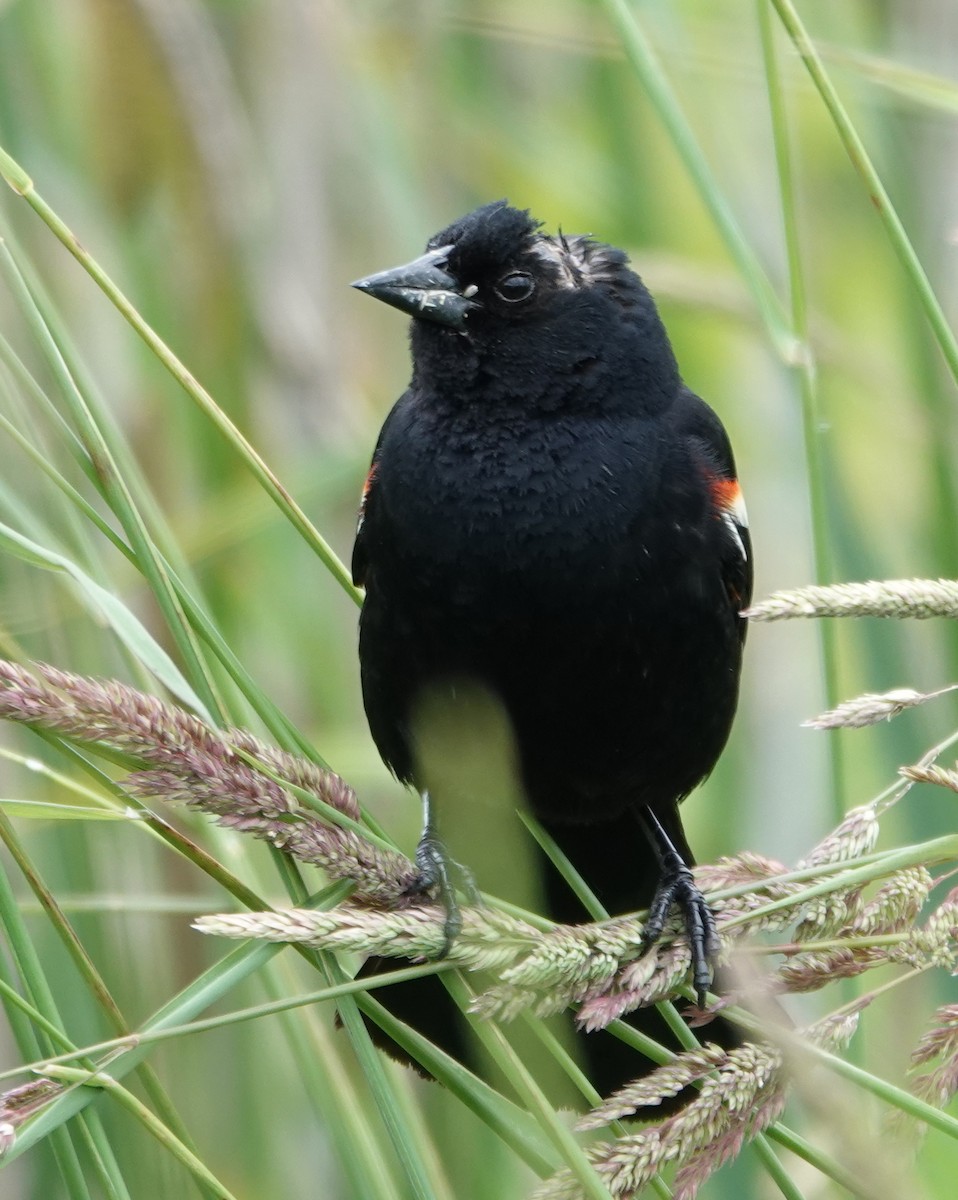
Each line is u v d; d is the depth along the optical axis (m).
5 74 9.63
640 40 6.82
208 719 5.71
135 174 9.91
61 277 9.98
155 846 8.53
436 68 11.32
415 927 5.22
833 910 5.61
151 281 10.12
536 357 7.92
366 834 5.75
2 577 7.39
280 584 10.23
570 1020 6.43
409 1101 6.50
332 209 11.48
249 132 11.00
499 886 7.56
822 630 6.93
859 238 12.91
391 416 8.35
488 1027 5.34
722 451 8.30
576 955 5.38
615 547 7.60
